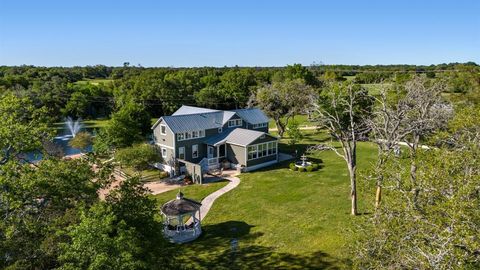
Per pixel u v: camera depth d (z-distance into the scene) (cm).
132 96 8912
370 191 2261
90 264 1366
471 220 1231
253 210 3241
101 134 4906
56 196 1759
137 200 1758
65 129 8006
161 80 9731
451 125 2084
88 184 1867
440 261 1152
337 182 3938
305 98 6084
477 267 1198
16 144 1905
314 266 2284
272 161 4872
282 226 2884
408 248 1349
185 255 2502
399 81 4372
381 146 2702
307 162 4691
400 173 1719
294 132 5597
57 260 1523
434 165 1552
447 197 1345
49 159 1933
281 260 2377
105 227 1418
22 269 1412
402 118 2816
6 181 1658
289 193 3644
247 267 2311
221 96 9400
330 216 3011
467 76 4425
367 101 4450
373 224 1638
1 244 1509
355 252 1672
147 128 5500
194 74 11938
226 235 2788
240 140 4628
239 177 4312
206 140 4875
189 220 3080
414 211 1398
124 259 1375
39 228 1622
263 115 5725
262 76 11225
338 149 5522
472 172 1433
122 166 4400
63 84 9456
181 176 4359
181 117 4794
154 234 1727
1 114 2028
